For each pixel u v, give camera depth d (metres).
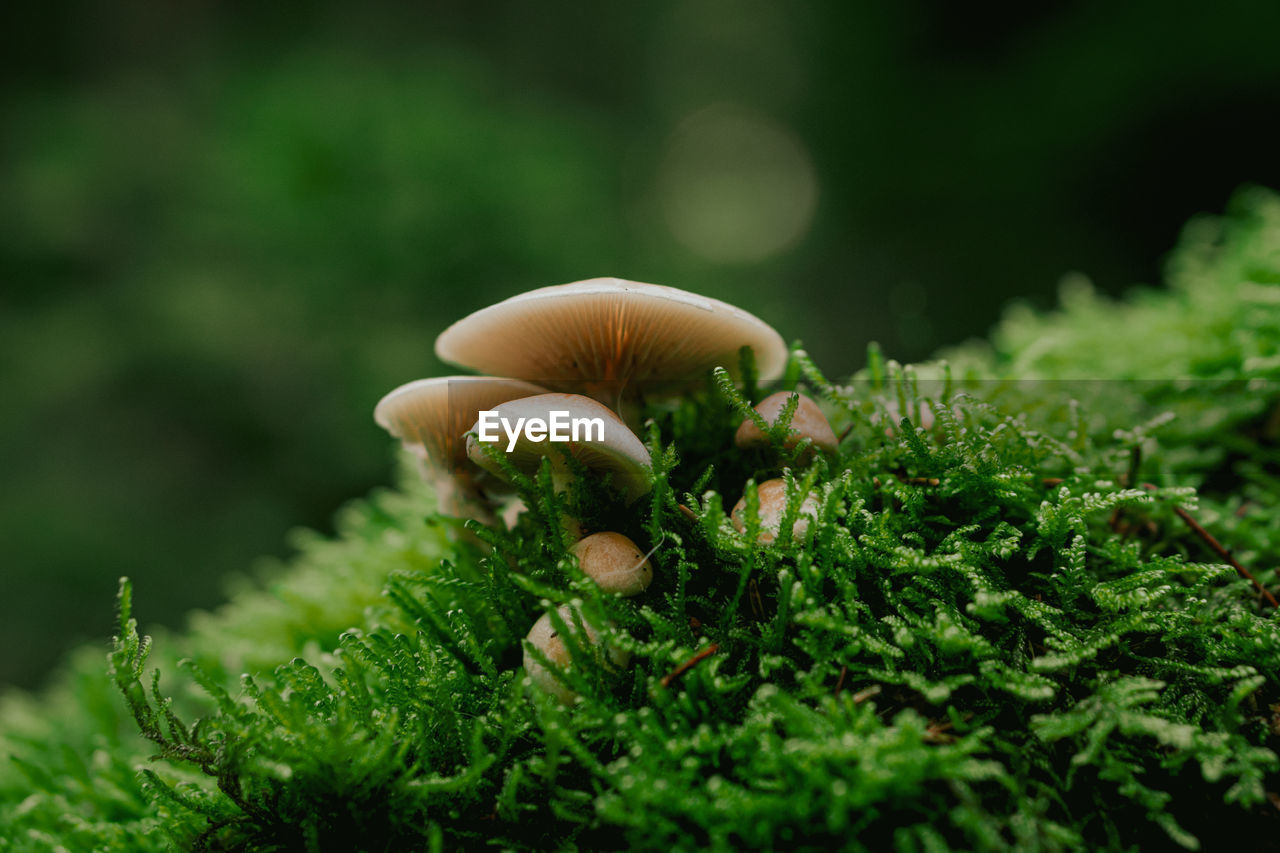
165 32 0.91
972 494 0.18
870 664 0.17
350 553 0.26
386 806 0.16
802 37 1.29
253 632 0.24
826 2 1.27
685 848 0.15
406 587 0.19
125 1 0.89
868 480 0.18
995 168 1.06
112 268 0.73
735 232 1.22
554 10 1.18
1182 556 0.18
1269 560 0.20
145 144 0.76
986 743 0.16
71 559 0.63
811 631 0.17
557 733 0.16
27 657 0.60
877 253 1.13
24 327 0.69
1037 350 0.23
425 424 0.19
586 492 0.18
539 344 0.19
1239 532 0.20
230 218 0.69
